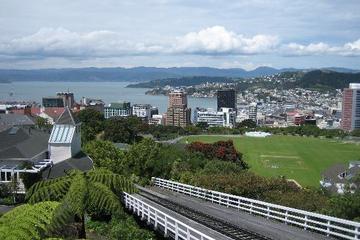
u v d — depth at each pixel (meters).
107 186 19.06
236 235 23.23
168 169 57.62
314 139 194.38
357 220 28.23
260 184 42.78
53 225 15.40
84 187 17.75
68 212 16.84
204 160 69.38
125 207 33.12
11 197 45.06
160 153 60.03
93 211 29.03
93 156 58.31
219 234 23.64
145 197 38.72
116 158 58.25
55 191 18.30
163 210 31.33
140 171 56.47
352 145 172.12
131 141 127.00
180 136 194.12
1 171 47.75
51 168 50.88
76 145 57.94
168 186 48.16
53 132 55.88
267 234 24.12
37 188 18.91
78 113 134.62
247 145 159.88
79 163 53.78
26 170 47.16
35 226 11.22
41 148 54.59
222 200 37.69
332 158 134.62
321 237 23.58
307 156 136.38
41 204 11.64
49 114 160.62
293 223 26.98
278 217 28.12
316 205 34.66
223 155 83.94
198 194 40.97
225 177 45.00
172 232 24.41
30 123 103.94
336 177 85.56
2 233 10.35
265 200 38.03
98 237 27.48
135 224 28.67
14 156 49.69
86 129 111.31
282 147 157.62
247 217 29.77
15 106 185.88
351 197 32.62
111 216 29.66
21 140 55.09
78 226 20.77
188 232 21.59
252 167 113.56
